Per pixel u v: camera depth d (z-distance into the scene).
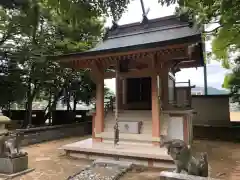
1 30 9.48
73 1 2.12
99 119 7.96
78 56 7.29
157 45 5.89
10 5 5.39
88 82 13.84
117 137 7.12
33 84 12.22
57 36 10.30
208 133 11.27
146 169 5.83
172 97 10.64
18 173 5.23
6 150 5.34
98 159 6.65
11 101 11.08
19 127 11.81
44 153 7.69
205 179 2.89
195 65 9.61
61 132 11.46
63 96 14.34
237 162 6.37
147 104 9.76
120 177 5.16
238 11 2.09
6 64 10.36
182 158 3.75
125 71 8.09
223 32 2.28
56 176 5.16
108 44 8.04
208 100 12.49
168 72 8.50
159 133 7.04
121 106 9.95
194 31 5.73
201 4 2.45
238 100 11.31
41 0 2.47
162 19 8.62
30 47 9.37
